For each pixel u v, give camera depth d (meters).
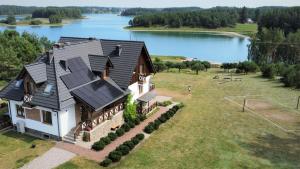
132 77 37.38
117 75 35.88
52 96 29.48
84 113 32.22
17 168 24.83
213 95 48.31
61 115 29.39
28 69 29.89
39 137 31.08
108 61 35.31
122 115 35.25
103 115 32.03
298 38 102.19
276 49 105.50
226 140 30.80
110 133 30.62
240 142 30.36
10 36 69.44
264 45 105.44
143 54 39.69
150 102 40.97
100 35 181.50
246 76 66.12
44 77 30.97
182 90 51.56
